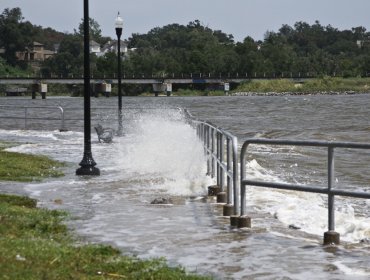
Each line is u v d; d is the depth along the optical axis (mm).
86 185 20922
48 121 68688
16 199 17156
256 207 16859
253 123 68875
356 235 13539
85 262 10883
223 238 13141
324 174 27328
